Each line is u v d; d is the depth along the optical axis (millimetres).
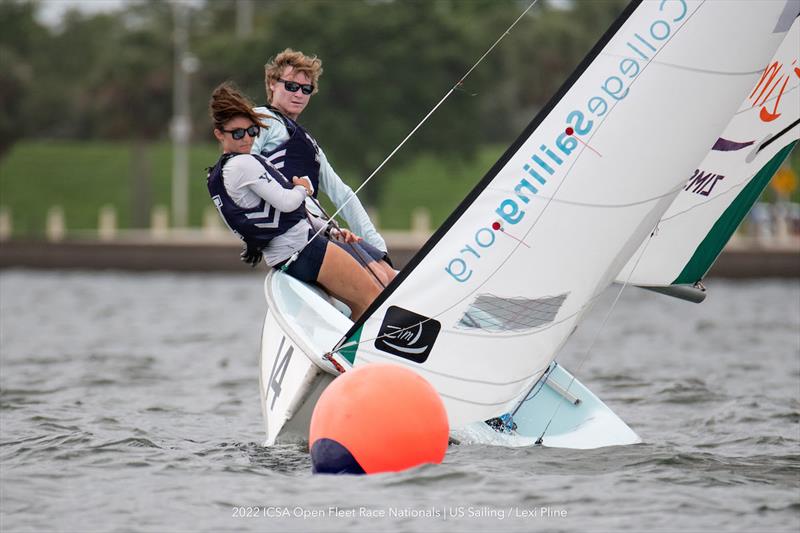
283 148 29828
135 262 126062
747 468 26953
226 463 27203
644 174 26781
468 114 177125
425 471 25141
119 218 184000
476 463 26547
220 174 28578
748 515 22719
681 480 25516
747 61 26797
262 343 29891
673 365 49031
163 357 51812
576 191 26656
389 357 26953
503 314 26844
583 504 23391
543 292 26859
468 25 181375
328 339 27953
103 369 46750
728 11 26625
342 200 31188
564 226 26719
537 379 27484
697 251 32156
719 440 31219
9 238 138125
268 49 174625
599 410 30000
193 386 42562
